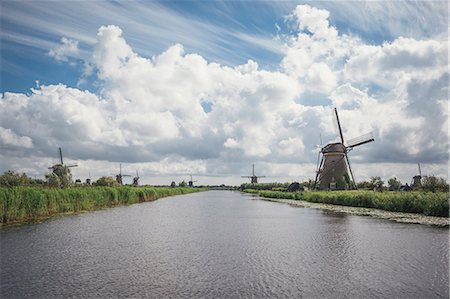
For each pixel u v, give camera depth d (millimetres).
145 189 72188
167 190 101750
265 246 18469
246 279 12375
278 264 14508
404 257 15641
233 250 17438
